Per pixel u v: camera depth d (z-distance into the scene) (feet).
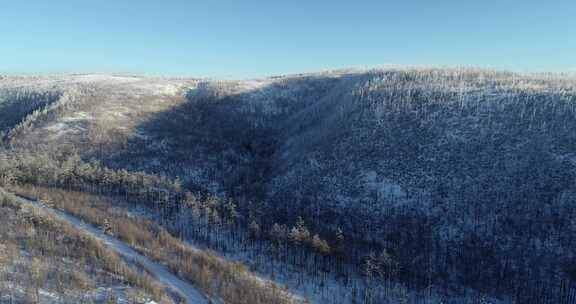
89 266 191.93
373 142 442.91
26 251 193.57
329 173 423.64
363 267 288.10
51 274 171.22
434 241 325.62
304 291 250.16
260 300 208.33
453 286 280.92
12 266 171.83
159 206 349.41
